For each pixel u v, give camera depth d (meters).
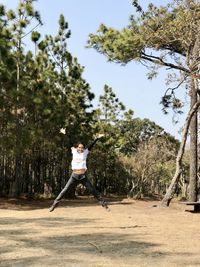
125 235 9.27
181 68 21.80
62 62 34.69
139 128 69.25
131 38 21.20
